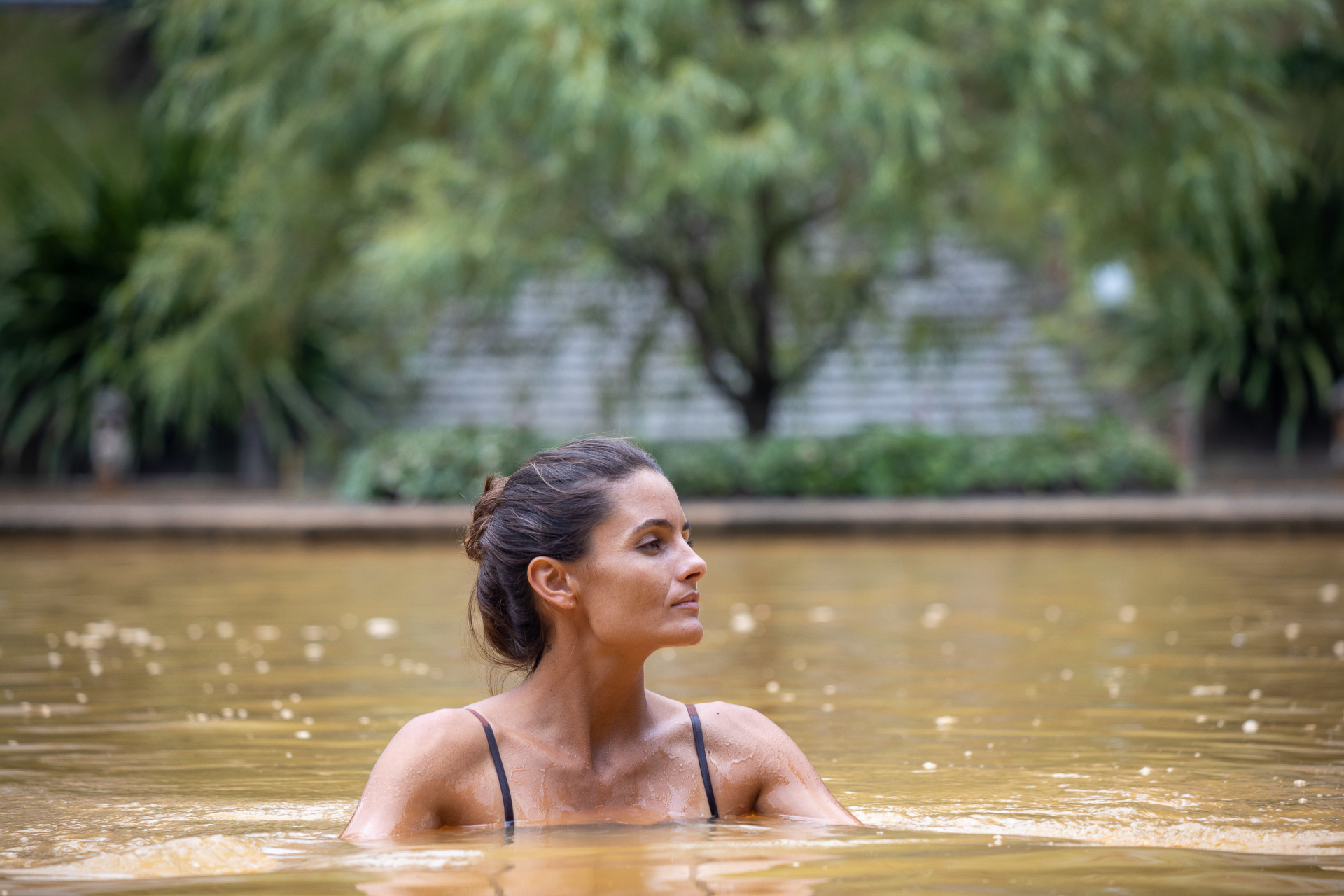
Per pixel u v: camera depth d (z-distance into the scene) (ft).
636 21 66.59
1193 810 11.02
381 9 72.74
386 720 16.81
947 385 100.99
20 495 90.38
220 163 86.74
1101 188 72.84
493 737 9.73
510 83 65.62
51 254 96.58
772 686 19.63
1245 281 98.32
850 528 58.49
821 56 67.92
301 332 96.53
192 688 19.77
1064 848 9.26
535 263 72.49
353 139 76.02
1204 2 69.97
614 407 89.20
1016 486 73.92
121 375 95.30
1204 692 18.34
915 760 13.80
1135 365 102.32
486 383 104.17
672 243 79.30
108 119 121.60
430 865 8.43
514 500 9.84
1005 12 67.31
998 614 29.81
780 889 7.95
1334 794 11.78
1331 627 26.09
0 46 124.88
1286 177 76.59
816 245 85.30
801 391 88.63
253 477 101.04
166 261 80.69
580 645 9.75
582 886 7.95
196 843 9.46
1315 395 102.42
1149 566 43.16
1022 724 16.05
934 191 75.20
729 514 59.21
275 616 30.89
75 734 15.92
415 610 32.12
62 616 31.12
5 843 10.06
